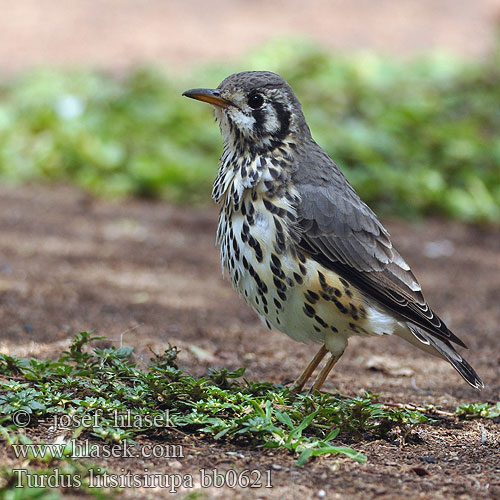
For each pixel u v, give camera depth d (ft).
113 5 137.18
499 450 29.12
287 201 31.55
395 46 120.67
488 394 37.09
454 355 32.58
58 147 71.92
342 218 32.30
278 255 31.27
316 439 27.53
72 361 33.96
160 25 127.75
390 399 35.35
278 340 43.04
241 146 32.53
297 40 100.63
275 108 32.45
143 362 35.68
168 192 68.39
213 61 107.14
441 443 29.53
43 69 98.48
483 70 96.37
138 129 74.64
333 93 83.97
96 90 84.53
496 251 62.54
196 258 56.24
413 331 32.63
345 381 37.78
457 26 131.13
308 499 23.93
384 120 77.41
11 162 71.51
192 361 38.42
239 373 31.76
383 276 32.63
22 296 45.52
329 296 31.45
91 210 64.59
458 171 72.33
